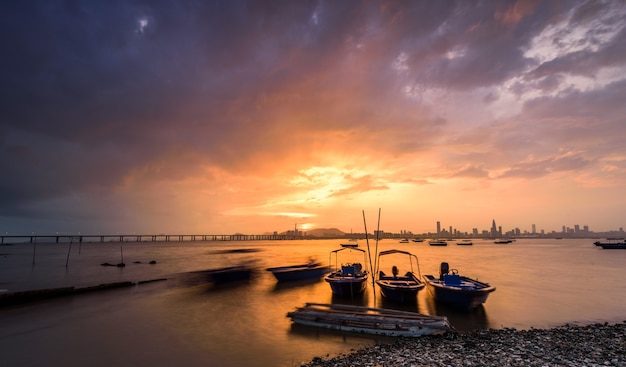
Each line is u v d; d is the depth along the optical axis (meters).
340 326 20.09
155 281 44.69
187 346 18.14
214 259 93.06
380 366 13.96
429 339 17.89
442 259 83.50
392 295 27.42
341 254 120.19
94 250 167.62
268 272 54.78
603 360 14.34
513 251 128.50
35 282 46.16
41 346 18.44
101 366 15.61
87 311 27.08
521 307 27.00
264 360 16.03
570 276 47.41
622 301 29.64
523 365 13.76
